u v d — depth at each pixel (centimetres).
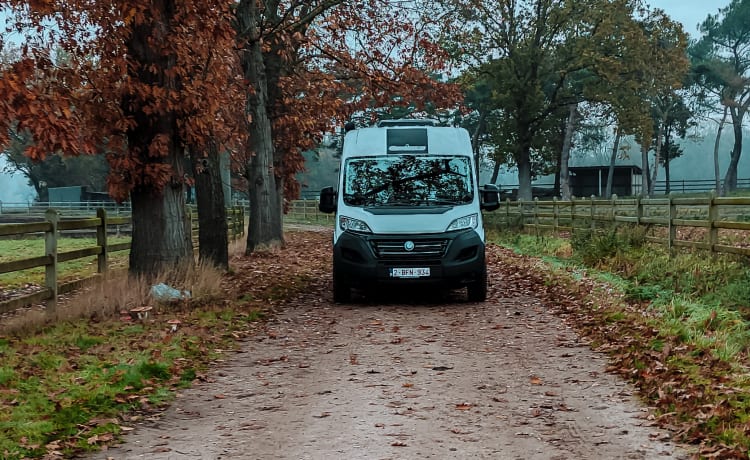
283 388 724
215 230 1683
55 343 865
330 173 13088
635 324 954
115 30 1188
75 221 1166
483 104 6266
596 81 4788
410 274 1215
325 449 545
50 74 1180
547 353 859
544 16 4716
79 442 553
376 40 2286
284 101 2466
